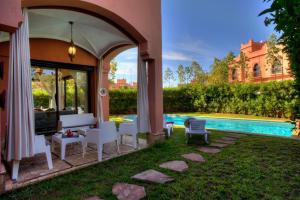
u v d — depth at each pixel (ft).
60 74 26.68
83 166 14.07
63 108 27.14
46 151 13.55
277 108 39.70
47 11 16.43
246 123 39.29
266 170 13.07
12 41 11.14
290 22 4.22
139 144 20.08
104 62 28.94
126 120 39.22
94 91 29.19
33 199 10.03
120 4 16.33
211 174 12.61
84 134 17.83
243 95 45.70
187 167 13.70
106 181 11.90
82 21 19.24
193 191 10.59
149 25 19.08
